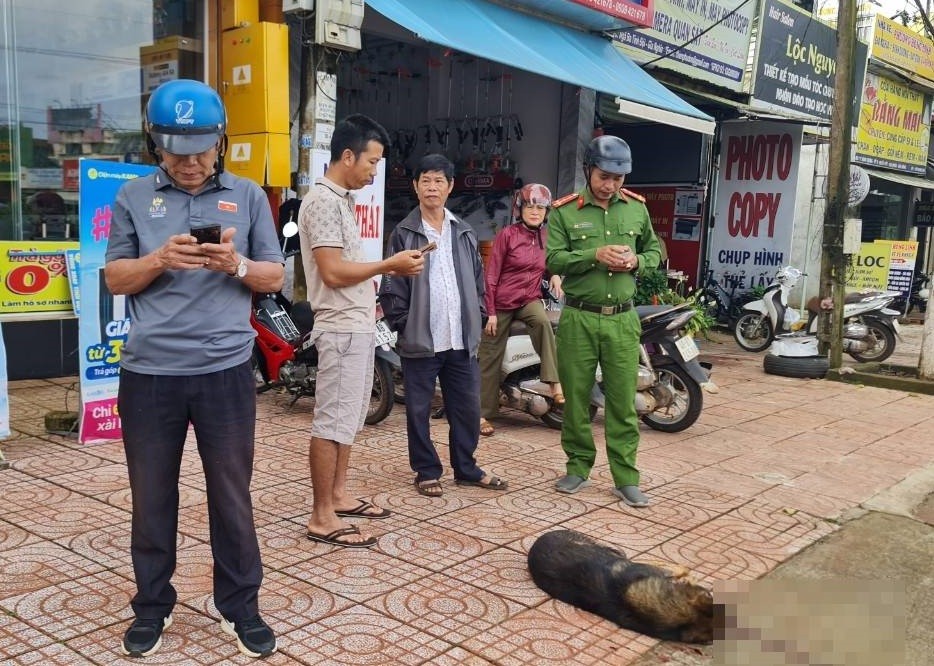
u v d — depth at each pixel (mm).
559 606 3209
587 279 4363
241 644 2721
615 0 8664
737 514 4414
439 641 2891
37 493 4141
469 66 10359
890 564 3887
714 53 11438
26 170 6184
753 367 9648
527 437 5824
